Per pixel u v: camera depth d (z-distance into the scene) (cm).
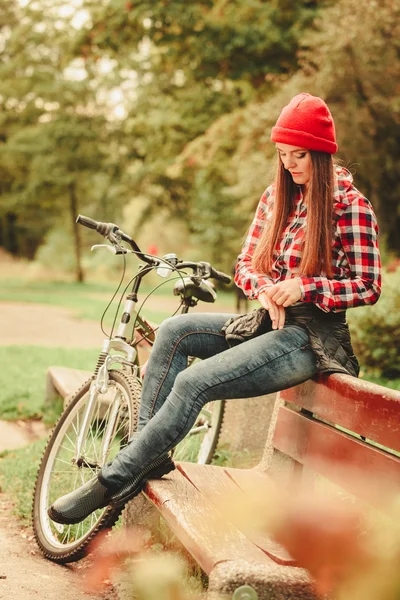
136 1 1750
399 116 1527
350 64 1503
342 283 249
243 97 2120
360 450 221
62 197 3562
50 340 1245
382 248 1527
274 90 1916
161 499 243
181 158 2044
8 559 305
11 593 261
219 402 415
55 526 328
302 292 248
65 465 370
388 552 206
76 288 2839
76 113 3284
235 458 445
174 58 1980
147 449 257
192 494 249
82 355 971
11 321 1524
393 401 208
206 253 3153
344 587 197
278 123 261
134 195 3428
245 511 235
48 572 294
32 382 757
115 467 264
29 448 502
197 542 206
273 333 253
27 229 4553
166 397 273
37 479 342
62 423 343
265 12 1794
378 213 1725
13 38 3052
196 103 2345
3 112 3431
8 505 391
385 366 709
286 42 1773
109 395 330
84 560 311
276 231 273
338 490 331
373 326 708
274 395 455
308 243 254
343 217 256
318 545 212
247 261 289
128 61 2609
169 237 3247
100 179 3422
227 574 187
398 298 713
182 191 3288
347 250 256
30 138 3297
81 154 3278
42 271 3400
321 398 253
